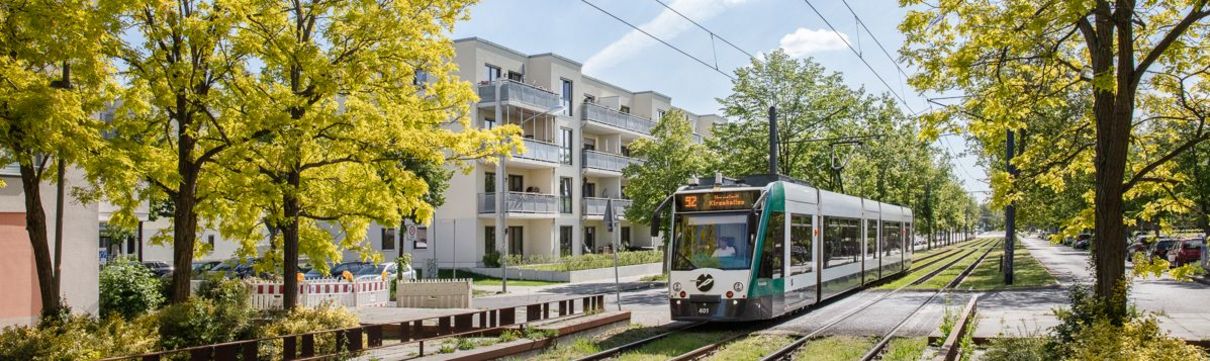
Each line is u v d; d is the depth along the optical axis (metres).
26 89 9.80
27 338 10.09
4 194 14.53
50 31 9.94
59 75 11.61
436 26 14.66
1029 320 16.88
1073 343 9.98
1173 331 14.51
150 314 12.05
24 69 10.27
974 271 36.94
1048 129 20.11
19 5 9.93
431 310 22.16
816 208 20.38
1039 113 12.52
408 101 14.70
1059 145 12.80
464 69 41.94
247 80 12.92
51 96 9.67
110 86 12.41
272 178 14.33
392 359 12.53
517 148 16.09
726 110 34.16
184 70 11.89
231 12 12.21
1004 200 12.68
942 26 11.38
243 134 12.88
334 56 13.92
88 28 10.37
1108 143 10.31
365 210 15.33
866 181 38.59
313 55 13.02
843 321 17.77
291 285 14.84
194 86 12.47
